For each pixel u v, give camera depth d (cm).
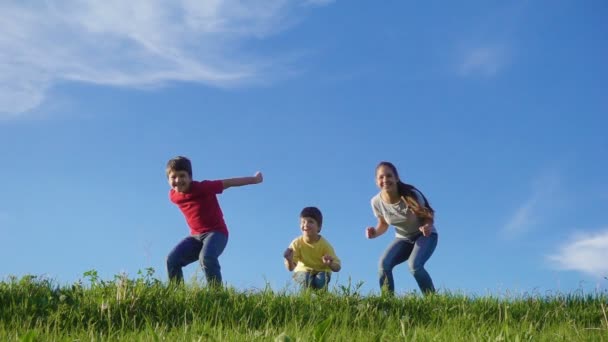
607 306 757
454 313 712
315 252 970
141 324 615
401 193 891
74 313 601
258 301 696
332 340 448
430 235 895
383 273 916
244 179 898
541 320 708
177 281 849
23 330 539
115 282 666
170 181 866
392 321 636
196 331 468
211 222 869
